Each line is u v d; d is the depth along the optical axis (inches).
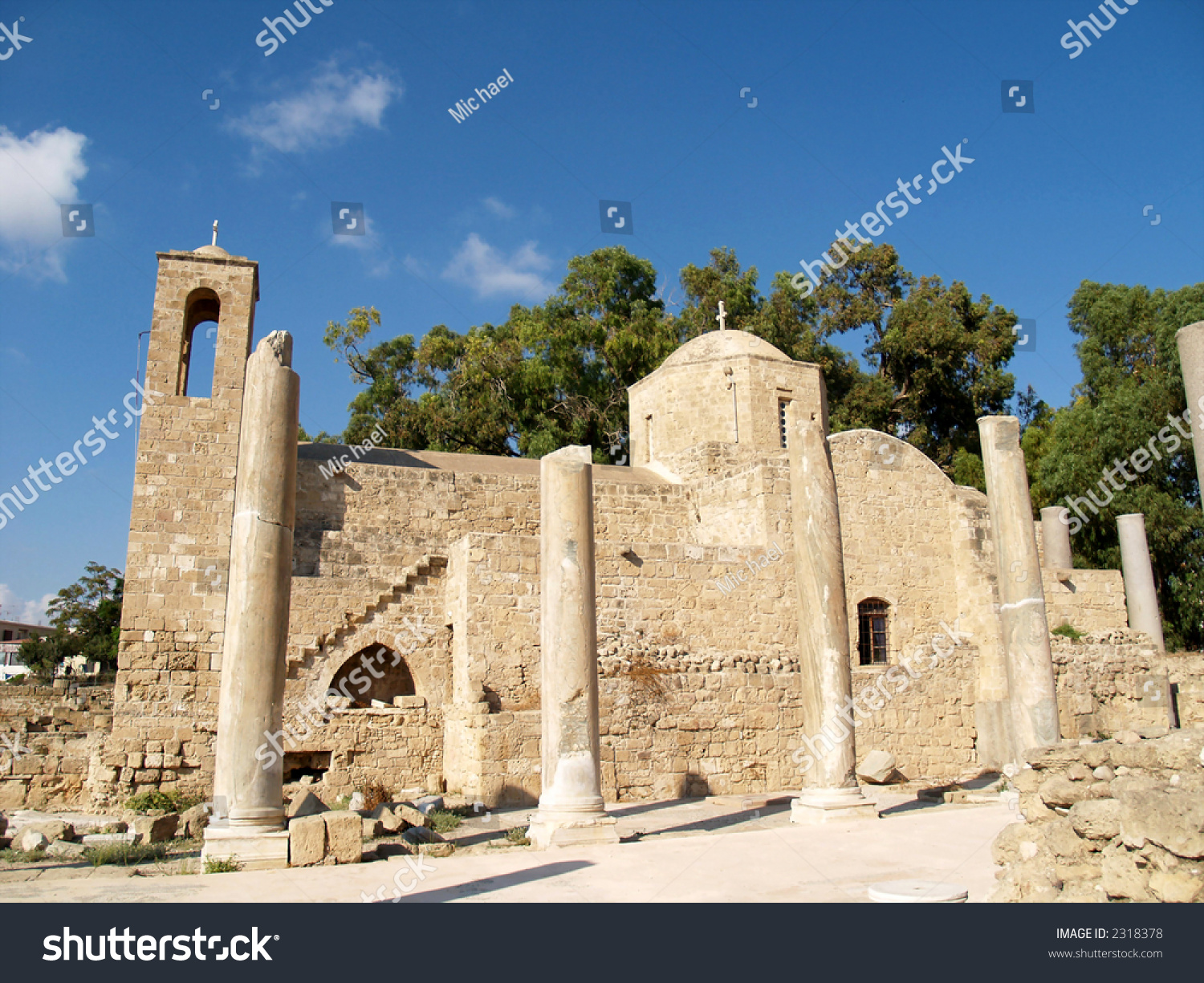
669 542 1208.2
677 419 1360.7
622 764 837.2
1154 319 1765.5
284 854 467.5
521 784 800.3
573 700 545.0
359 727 879.7
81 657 2151.8
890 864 418.3
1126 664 1138.0
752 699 912.3
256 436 522.0
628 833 588.1
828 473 644.1
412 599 949.8
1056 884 302.5
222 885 408.2
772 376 1347.2
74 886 411.2
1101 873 289.3
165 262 1001.5
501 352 1845.5
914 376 2111.2
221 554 933.2
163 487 934.4
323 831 477.7
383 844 527.5
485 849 542.3
